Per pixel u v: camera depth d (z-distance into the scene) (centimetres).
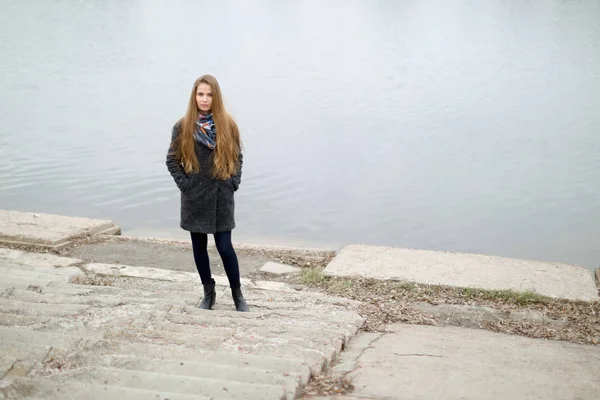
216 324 489
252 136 1733
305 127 1833
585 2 5641
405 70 2803
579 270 703
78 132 1748
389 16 4981
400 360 432
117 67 2809
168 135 1733
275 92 2319
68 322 470
